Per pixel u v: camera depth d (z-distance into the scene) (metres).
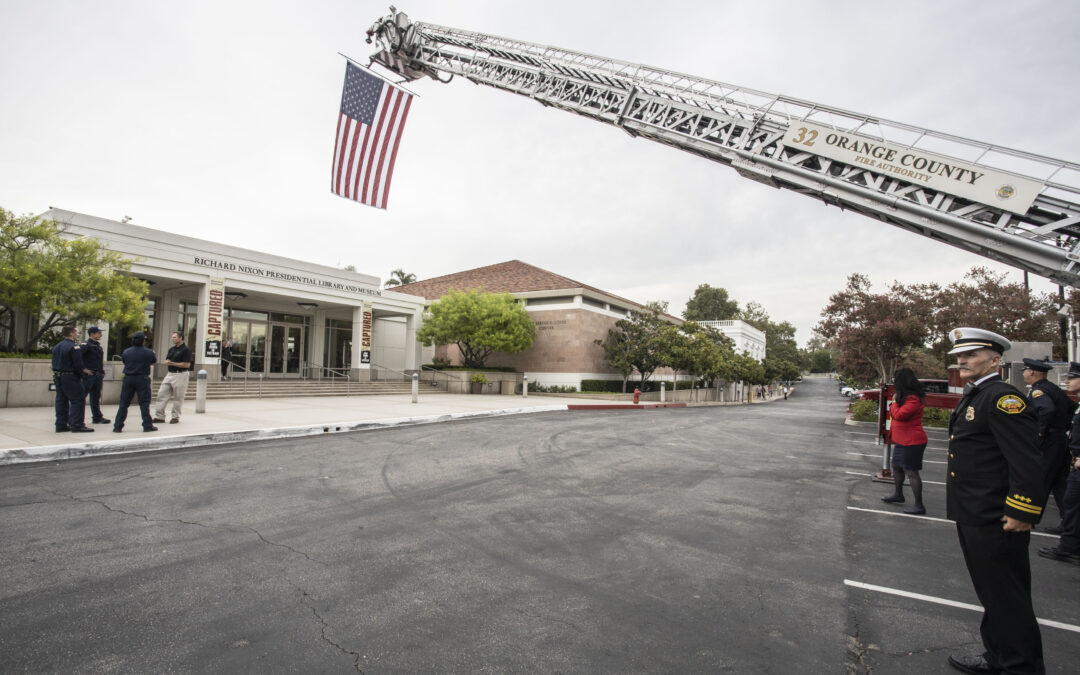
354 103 15.45
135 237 18.48
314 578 4.17
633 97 11.94
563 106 13.18
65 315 13.95
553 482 7.83
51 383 14.02
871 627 3.68
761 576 4.54
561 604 3.87
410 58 16.83
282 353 26.59
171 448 9.39
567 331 32.72
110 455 8.55
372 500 6.50
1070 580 4.85
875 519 6.44
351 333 30.38
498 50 14.72
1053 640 3.66
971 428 3.33
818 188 9.17
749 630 3.58
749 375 51.66
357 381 26.03
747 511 6.63
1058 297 20.75
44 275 13.41
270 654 3.08
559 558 4.79
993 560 3.14
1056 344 21.36
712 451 11.65
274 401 19.12
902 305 23.36
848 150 8.93
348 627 3.43
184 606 3.64
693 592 4.16
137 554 4.54
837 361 28.59
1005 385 3.24
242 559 4.51
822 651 3.34
